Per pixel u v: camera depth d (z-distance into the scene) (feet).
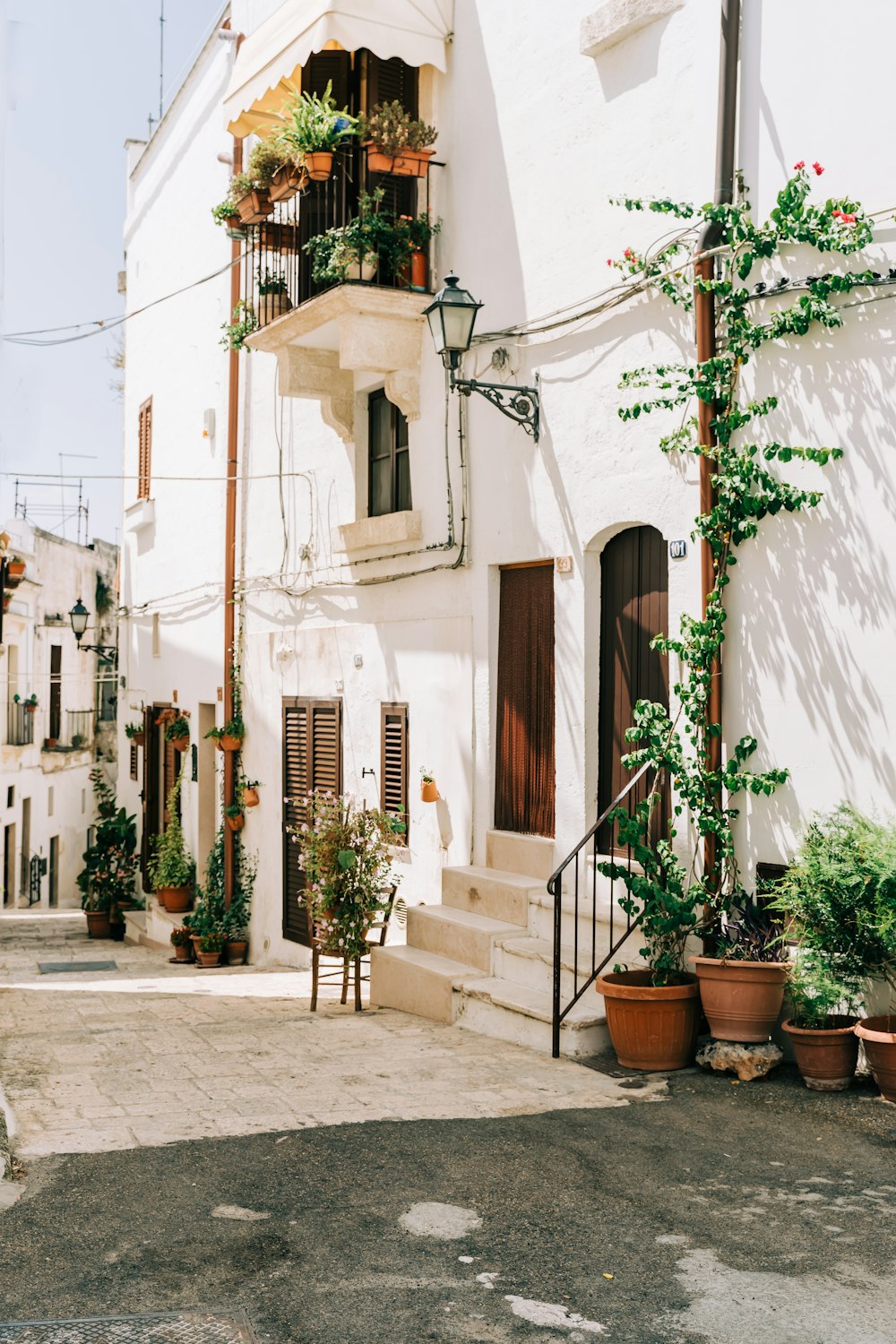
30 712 94.27
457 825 32.30
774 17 22.88
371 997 30.89
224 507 47.98
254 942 45.32
